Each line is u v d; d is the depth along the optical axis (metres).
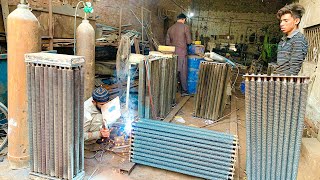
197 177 2.75
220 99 4.58
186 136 2.71
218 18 14.60
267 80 1.87
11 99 2.55
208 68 4.54
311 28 4.96
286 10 2.65
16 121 2.57
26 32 2.45
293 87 1.83
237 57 14.34
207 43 14.55
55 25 4.32
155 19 10.74
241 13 14.34
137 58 4.37
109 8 7.62
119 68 4.51
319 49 4.27
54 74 2.19
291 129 1.89
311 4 5.02
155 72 3.98
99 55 6.56
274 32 14.12
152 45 9.23
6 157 2.88
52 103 2.25
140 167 2.88
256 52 14.39
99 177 2.60
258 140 1.95
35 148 2.40
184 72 6.38
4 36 3.75
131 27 8.94
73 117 2.29
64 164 2.35
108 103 3.31
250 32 14.42
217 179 2.63
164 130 2.77
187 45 6.45
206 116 4.67
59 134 2.30
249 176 2.01
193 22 14.80
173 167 2.75
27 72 2.24
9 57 2.49
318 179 2.53
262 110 1.91
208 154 2.64
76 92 2.27
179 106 5.25
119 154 3.06
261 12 14.11
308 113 4.08
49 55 2.23
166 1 11.47
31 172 2.47
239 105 5.73
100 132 3.12
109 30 7.03
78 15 4.88
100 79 6.15
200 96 4.67
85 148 3.16
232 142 2.59
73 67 2.20
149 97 3.82
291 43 2.67
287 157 1.93
